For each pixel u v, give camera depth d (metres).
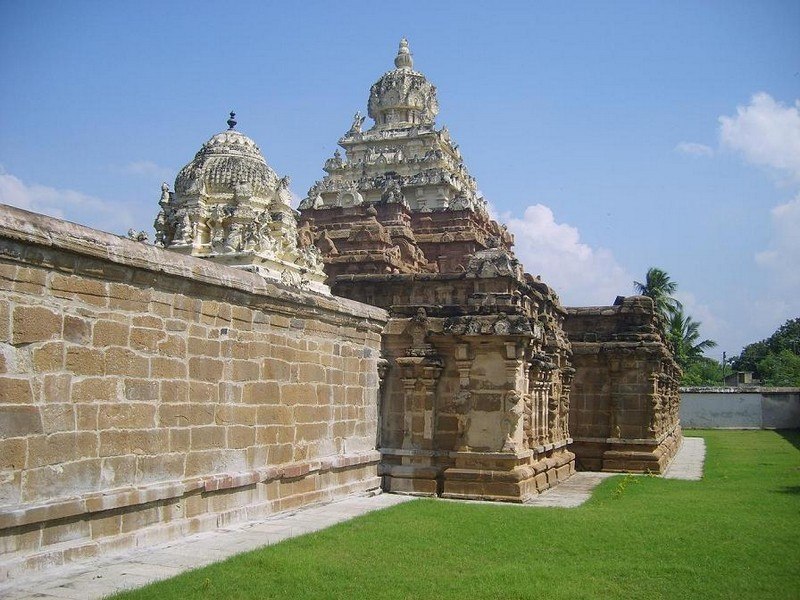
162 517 11.79
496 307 18.92
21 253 9.36
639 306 28.73
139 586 9.23
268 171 20.53
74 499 10.05
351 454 18.08
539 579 10.09
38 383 9.66
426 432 19.33
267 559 10.56
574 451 28.59
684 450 38.97
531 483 19.33
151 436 11.52
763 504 17.67
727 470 27.48
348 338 18.05
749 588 9.88
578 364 29.03
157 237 20.23
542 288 23.27
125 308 11.03
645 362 28.23
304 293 15.51
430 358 19.30
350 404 18.16
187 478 12.30
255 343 14.18
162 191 20.47
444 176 33.16
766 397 59.62
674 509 16.75
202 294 12.65
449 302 19.72
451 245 29.67
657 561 11.34
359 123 37.53
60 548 9.91
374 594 9.23
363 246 25.06
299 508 15.70
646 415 28.02
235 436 13.56
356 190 31.41
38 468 9.64
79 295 10.27
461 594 9.33
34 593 8.80
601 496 19.59
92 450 10.44
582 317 29.27
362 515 15.12
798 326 104.75
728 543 12.65
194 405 12.48
